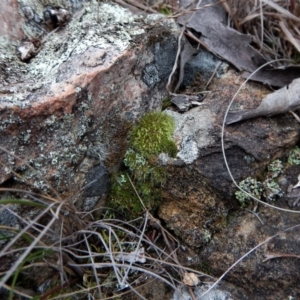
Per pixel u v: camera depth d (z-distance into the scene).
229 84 0.45
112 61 0.39
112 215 0.43
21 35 0.42
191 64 0.48
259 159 0.40
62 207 0.36
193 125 0.42
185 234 0.41
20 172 0.36
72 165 0.39
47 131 0.36
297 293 0.37
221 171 0.40
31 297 0.36
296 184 0.40
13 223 0.36
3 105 0.34
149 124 0.42
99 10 0.46
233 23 0.51
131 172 0.42
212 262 0.40
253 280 0.38
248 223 0.40
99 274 0.39
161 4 0.53
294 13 0.50
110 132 0.41
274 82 0.45
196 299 0.38
